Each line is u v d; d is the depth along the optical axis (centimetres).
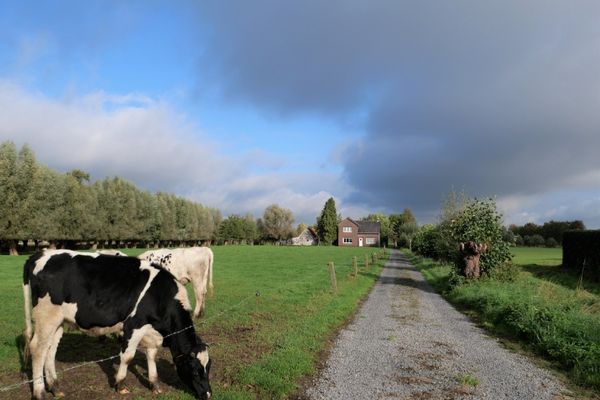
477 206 2350
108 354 915
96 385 738
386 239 14125
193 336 742
